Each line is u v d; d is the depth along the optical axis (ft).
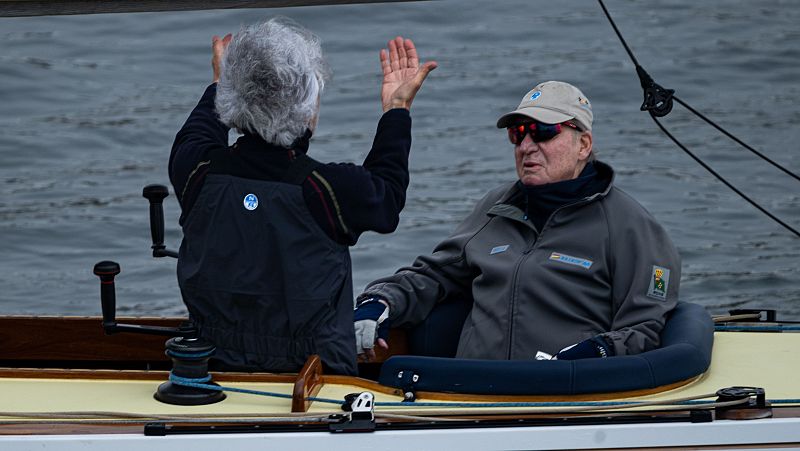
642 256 36.91
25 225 81.66
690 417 30.01
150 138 103.19
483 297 38.22
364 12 137.80
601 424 29.78
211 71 123.65
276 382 32.40
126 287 72.23
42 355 40.09
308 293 31.60
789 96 115.75
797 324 41.96
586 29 135.54
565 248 37.68
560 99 38.04
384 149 32.48
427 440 29.22
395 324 39.40
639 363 32.81
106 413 29.86
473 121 106.52
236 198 31.48
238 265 31.73
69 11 34.99
